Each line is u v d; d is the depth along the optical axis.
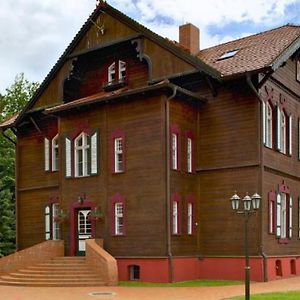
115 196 27.12
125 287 23.44
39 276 25.30
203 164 27.64
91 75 31.83
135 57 29.78
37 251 27.66
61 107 29.25
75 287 23.73
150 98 26.38
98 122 28.30
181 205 26.42
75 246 28.52
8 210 43.47
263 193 25.86
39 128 34.62
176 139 26.55
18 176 36.06
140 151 26.48
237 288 22.27
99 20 30.34
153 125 26.14
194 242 27.08
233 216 26.33
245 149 26.34
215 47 32.28
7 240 43.62
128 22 29.09
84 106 28.53
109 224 27.17
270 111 27.56
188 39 32.34
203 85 28.00
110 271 24.30
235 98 26.91
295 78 30.44
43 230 33.97
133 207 26.42
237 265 25.84
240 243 25.95
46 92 32.69
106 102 27.75
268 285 23.28
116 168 27.39
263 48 28.05
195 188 27.58
